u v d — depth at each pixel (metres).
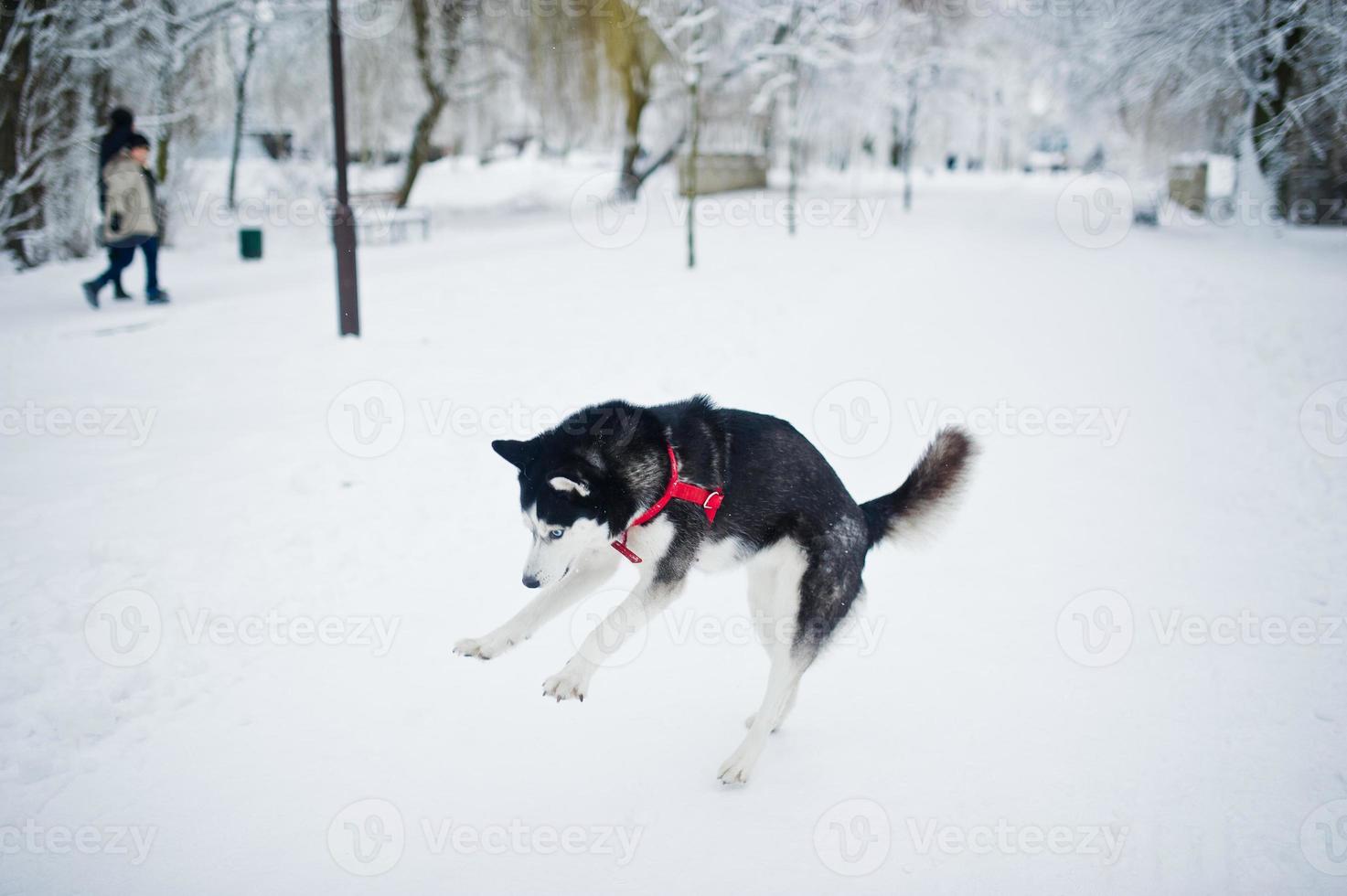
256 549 4.40
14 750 2.92
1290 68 13.64
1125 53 15.01
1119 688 3.48
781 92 20.66
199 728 3.12
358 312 8.36
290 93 19.48
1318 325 8.70
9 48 11.30
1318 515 5.06
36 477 5.11
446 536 4.71
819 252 13.59
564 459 3.06
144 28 13.55
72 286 11.14
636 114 21.28
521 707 3.37
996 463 5.86
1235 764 3.01
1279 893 2.46
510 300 10.20
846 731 3.26
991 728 3.24
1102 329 8.95
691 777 2.98
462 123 25.23
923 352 8.10
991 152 43.81
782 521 3.19
